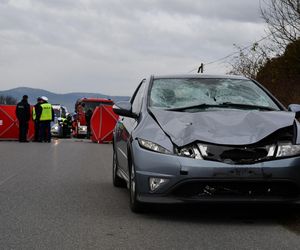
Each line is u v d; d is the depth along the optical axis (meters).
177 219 6.25
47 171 11.04
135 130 6.57
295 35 18.42
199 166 5.74
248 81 7.71
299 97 18.89
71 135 38.44
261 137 5.86
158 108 6.95
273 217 6.34
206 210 6.71
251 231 5.68
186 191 5.84
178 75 7.83
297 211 6.30
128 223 6.06
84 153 15.94
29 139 23.84
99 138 22.75
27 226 5.92
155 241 5.29
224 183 5.75
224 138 5.88
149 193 5.99
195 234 5.55
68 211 6.76
